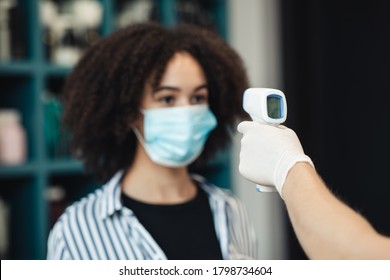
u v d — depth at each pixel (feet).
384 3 9.67
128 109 4.33
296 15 9.96
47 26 7.72
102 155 4.61
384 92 9.75
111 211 4.04
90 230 4.04
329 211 2.50
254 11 10.15
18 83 7.70
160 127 4.30
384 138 9.78
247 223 4.68
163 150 4.26
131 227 4.06
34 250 7.59
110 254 3.99
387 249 2.30
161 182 4.28
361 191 10.03
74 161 7.84
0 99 8.03
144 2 8.53
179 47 4.30
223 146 4.93
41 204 7.54
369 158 9.95
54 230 4.15
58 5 8.01
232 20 10.17
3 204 7.47
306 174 2.73
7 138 7.30
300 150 2.93
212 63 4.42
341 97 10.01
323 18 9.95
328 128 10.00
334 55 9.98
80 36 7.88
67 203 8.23
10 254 7.88
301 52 9.99
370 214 9.97
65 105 4.66
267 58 10.15
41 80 7.50
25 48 7.52
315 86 9.93
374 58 9.79
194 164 5.02
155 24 4.50
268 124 3.11
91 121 4.41
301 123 9.99
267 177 3.00
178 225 4.20
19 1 7.48
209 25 9.30
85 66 4.50
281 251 10.19
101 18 8.09
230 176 9.54
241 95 4.66
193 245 4.18
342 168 10.05
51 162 7.64
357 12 9.88
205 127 4.45
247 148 3.14
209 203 4.49
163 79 4.23
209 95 4.57
